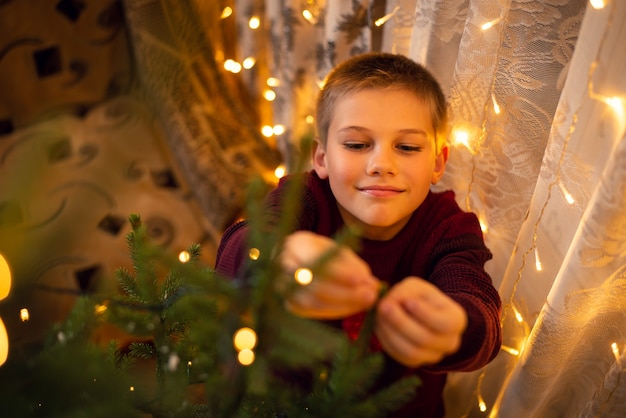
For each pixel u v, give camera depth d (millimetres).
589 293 881
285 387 703
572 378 1045
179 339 735
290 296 560
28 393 559
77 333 590
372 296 600
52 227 679
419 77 956
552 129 935
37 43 1688
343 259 603
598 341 979
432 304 643
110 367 627
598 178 898
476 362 773
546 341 931
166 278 744
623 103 826
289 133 1598
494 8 974
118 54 1762
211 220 1588
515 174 1066
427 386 1070
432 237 973
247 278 571
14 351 592
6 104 1677
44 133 744
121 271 742
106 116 1719
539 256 1019
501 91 1035
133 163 1657
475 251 928
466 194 1164
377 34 1366
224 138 1662
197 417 678
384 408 624
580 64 863
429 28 1112
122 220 1528
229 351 551
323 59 1479
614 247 836
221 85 1734
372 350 938
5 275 571
